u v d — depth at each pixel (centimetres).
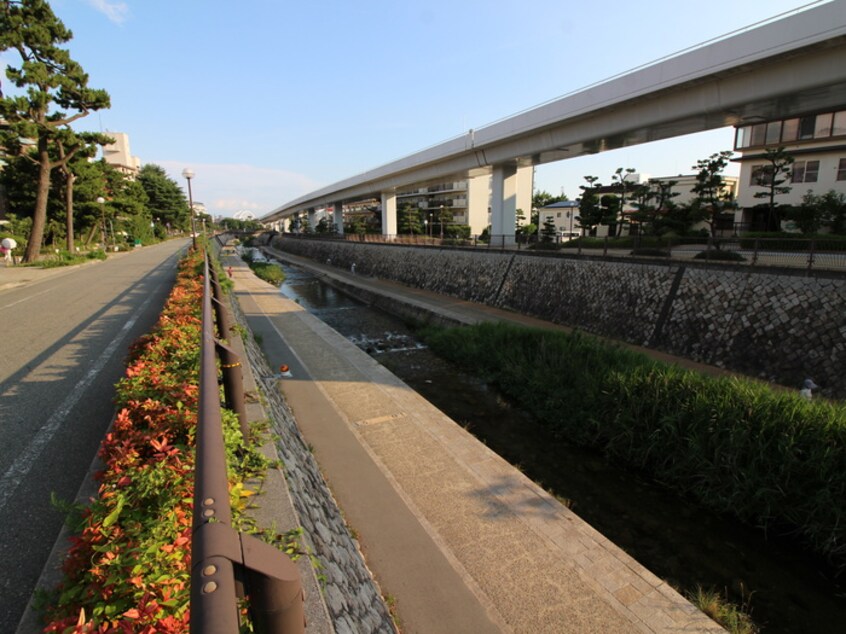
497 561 409
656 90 1388
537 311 1634
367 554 412
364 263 3350
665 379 736
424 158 2747
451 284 2225
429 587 377
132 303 1239
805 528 528
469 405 966
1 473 376
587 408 816
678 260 1228
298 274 3675
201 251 2159
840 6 981
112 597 168
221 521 99
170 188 6538
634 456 717
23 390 569
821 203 2147
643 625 349
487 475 548
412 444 622
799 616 443
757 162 2627
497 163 2311
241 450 338
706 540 552
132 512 207
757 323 996
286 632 96
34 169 2741
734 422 618
